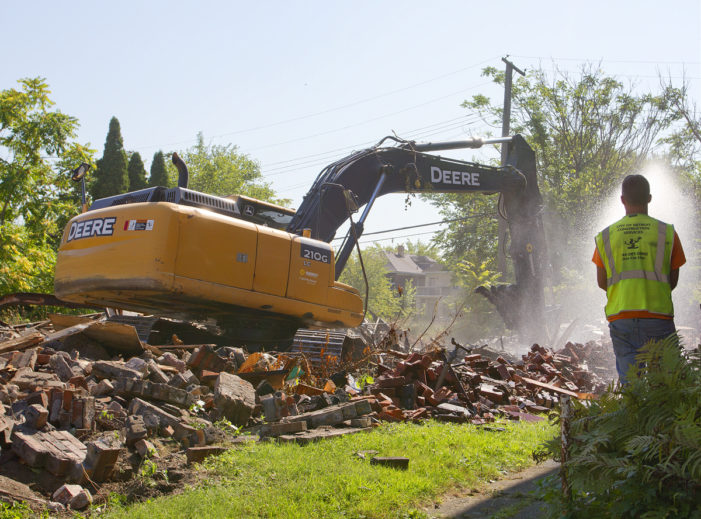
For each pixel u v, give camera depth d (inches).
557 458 137.8
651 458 116.3
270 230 449.7
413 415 316.5
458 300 1551.4
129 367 282.7
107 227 416.2
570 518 122.1
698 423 112.9
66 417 222.1
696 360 129.4
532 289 698.8
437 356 408.5
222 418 265.3
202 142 2474.2
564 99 1744.6
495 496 195.8
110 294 430.0
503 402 385.1
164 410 253.3
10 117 932.6
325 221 537.0
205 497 182.2
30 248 943.0
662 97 1700.3
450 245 1829.5
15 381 245.3
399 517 173.0
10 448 200.5
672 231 188.1
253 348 473.1
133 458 213.0
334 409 280.5
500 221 1252.5
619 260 189.2
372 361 480.1
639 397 124.8
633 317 183.8
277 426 257.8
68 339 344.2
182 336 507.8
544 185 1632.6
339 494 185.2
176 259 398.3
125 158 1854.1
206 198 470.6
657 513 108.2
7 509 171.8
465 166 652.7
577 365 528.7
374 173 576.4
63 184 996.6
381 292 2327.8
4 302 569.0
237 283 425.1
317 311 469.7
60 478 194.9
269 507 172.7
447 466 225.1
